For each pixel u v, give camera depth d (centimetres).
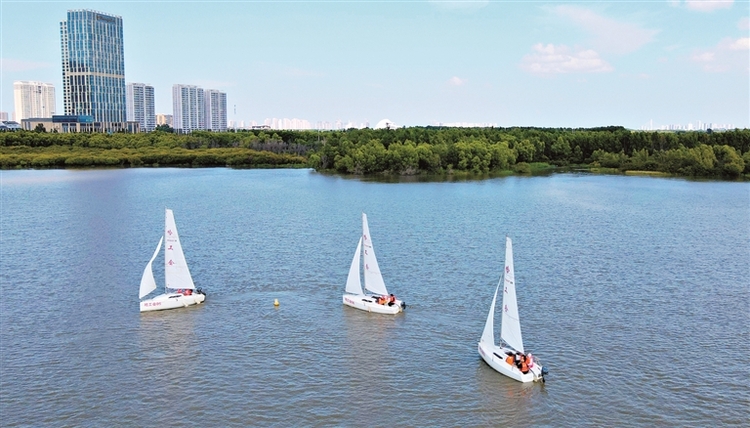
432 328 7975
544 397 6216
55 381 6562
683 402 6106
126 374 6719
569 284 9744
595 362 6950
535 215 16175
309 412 5962
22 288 9600
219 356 7156
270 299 9106
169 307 8688
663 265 10894
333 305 8862
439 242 12706
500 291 9394
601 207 17638
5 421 5803
